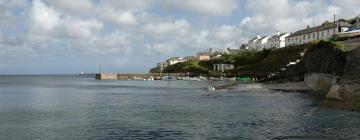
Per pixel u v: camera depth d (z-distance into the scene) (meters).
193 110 49.19
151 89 107.88
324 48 75.50
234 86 100.62
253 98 66.12
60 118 42.75
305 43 167.88
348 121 36.06
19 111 50.41
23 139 30.80
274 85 96.62
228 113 45.16
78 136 31.70
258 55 193.50
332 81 68.62
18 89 115.00
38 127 36.38
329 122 35.72
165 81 186.12
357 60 56.09
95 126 36.62
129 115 44.84
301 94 73.19
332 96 48.62
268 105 53.41
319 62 78.19
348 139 28.16
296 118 39.25
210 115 43.59
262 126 34.94
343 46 71.25
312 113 42.44
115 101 65.94
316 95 70.12
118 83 169.38
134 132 33.16
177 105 56.38
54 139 30.67
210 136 30.84
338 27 149.12
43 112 48.97
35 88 122.06
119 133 32.78
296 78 101.56
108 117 43.19
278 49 178.50
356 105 44.75
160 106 55.44
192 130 33.69
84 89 112.94
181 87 117.38
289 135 30.14
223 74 192.75
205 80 179.25
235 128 34.22
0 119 42.28
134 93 89.19
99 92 95.38
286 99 62.34
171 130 33.88
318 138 28.67
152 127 35.59
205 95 76.81
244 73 176.25
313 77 83.00
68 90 107.56
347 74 54.38
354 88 47.03
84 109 52.41
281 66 157.12
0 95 85.00
